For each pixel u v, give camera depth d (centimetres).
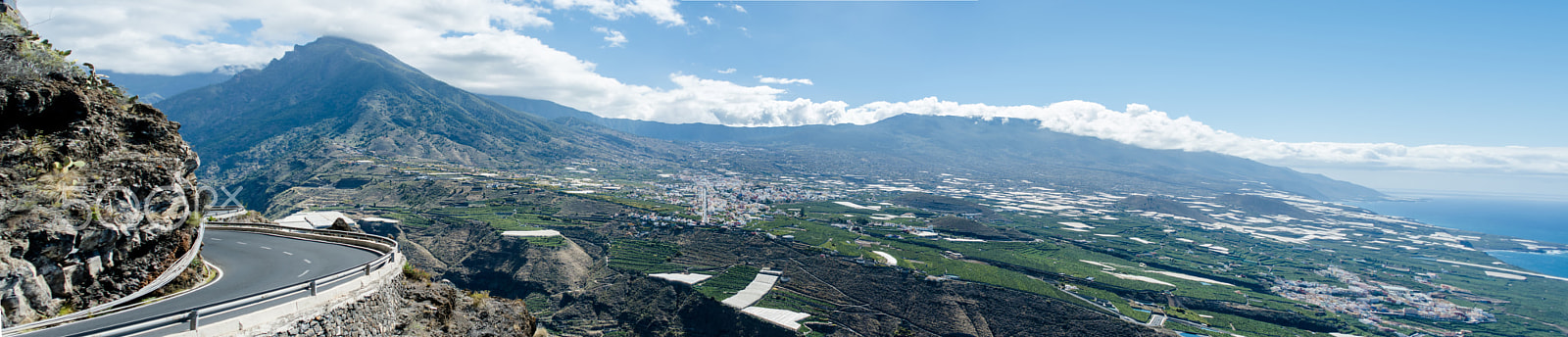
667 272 18400
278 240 5288
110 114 3234
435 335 3959
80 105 3070
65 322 2436
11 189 2544
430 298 4256
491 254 19788
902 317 15762
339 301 2894
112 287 2906
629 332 15538
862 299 16888
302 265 4103
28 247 2477
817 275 18750
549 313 16500
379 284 3384
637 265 19238
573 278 18225
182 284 3334
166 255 3281
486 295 5400
